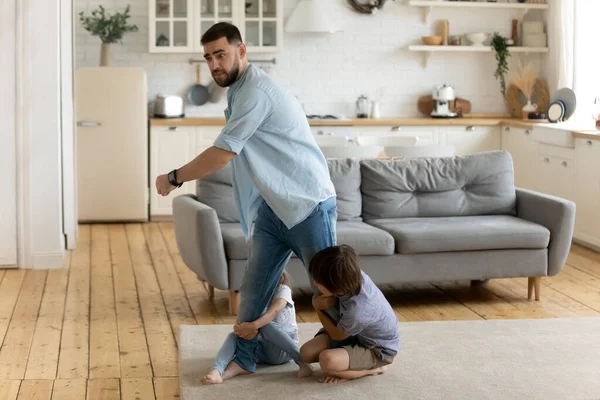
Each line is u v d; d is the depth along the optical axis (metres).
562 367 4.06
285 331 4.00
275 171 3.55
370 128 8.53
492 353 4.26
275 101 3.50
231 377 3.88
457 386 3.78
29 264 6.24
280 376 3.91
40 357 4.23
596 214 6.86
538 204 5.50
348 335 3.71
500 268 5.27
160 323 4.87
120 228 8.02
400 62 9.06
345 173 5.67
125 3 8.60
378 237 5.09
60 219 6.27
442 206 5.71
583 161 7.04
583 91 8.02
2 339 4.52
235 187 3.79
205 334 4.56
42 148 6.15
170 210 8.39
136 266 6.38
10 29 6.05
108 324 4.84
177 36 8.41
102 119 8.13
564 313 5.13
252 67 3.53
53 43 6.09
